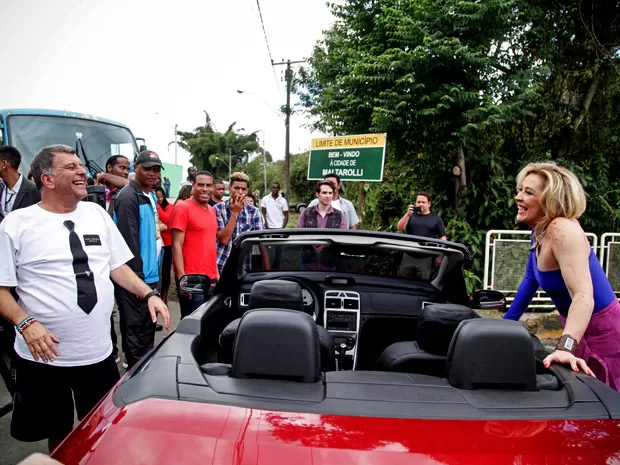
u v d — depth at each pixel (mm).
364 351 3273
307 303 3184
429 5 6469
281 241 2822
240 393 1350
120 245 2479
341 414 1276
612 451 1188
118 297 3299
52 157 2127
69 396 2330
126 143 8781
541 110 7680
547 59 7324
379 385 1459
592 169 7672
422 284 3314
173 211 4086
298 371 1432
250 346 1435
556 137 7996
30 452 2801
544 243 2080
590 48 7586
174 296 6891
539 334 5441
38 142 7762
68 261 2164
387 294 3230
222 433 1172
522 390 1475
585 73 7473
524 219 2193
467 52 6191
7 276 2023
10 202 3914
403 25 6555
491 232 5645
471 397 1410
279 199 10008
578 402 1403
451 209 7312
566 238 1943
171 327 5258
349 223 6469
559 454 1160
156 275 3607
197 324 2049
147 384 1393
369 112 7320
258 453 1114
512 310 2596
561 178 2000
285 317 1457
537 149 7859
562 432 1246
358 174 7074
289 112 21578
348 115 7582
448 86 6410
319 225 5363
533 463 1126
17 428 2244
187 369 1488
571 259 1930
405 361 1947
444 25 6543
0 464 2670
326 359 2002
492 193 7102
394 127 6801
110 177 5035
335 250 3027
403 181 8727
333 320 3090
